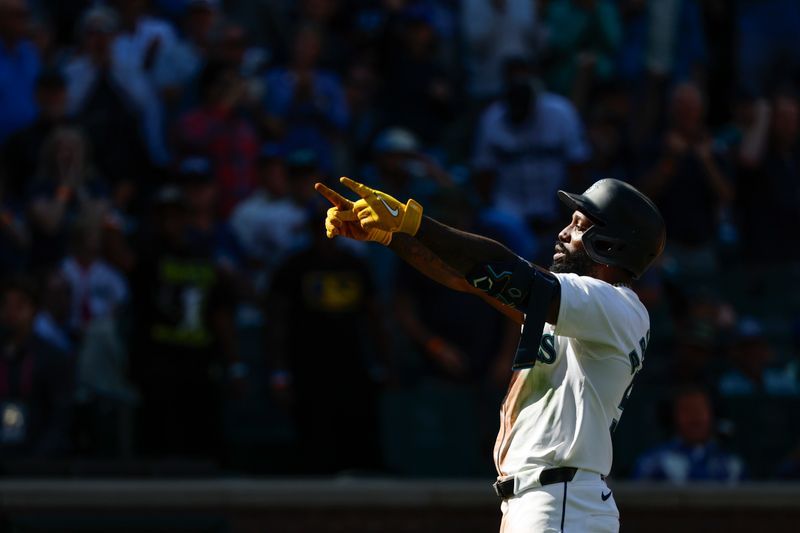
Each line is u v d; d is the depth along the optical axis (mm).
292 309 32281
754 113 42688
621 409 16078
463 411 32938
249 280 36875
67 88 38094
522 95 39344
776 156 42656
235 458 34844
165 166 40188
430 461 32656
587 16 45469
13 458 28906
